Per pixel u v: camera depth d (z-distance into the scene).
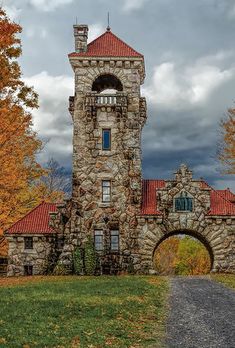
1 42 23.59
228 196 45.31
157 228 41.69
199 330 14.63
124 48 44.56
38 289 24.20
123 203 42.00
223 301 21.61
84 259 40.94
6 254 44.38
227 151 39.38
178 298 22.94
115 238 41.69
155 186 44.97
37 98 25.30
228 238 41.66
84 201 42.03
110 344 12.55
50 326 14.20
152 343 12.86
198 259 91.12
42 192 43.47
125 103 42.72
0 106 24.27
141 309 18.91
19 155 26.97
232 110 43.09
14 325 13.87
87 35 44.53
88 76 43.75
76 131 43.03
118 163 42.56
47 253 41.47
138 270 41.06
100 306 18.69
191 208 42.06
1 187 27.28
